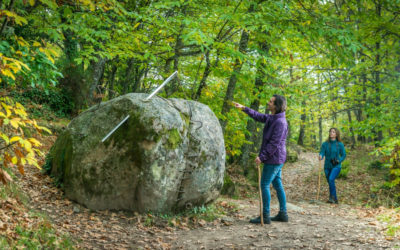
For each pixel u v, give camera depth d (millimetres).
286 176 13312
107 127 4742
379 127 9094
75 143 4855
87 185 4590
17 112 2326
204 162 4883
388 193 7535
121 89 14828
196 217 4715
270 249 3418
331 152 7625
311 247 3404
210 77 10344
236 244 3643
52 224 3607
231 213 5223
